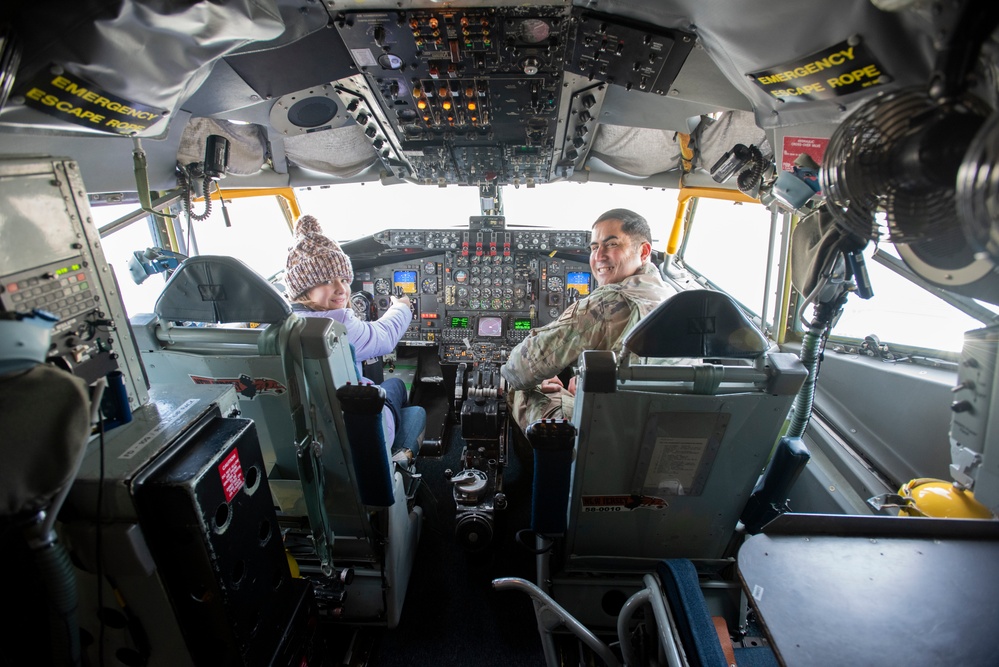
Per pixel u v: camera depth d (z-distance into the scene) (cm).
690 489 182
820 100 136
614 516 192
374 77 231
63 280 115
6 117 117
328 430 185
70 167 118
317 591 202
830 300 152
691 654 108
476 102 251
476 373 377
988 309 199
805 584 104
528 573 262
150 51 126
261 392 180
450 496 326
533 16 186
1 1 94
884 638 94
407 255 400
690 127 304
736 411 159
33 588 112
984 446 116
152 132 158
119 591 124
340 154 371
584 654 205
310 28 190
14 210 104
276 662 149
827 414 271
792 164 161
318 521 189
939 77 78
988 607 99
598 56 205
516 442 335
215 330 168
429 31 194
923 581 104
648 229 246
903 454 229
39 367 93
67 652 104
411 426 290
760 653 146
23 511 92
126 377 133
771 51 135
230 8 129
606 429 165
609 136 354
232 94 226
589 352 157
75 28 107
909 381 226
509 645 223
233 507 129
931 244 105
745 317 154
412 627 231
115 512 111
